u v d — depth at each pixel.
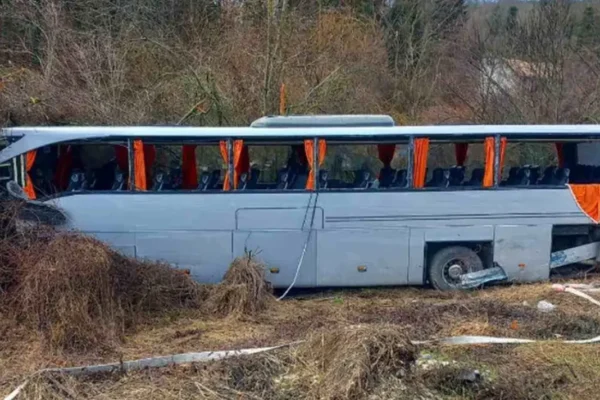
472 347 7.60
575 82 19.80
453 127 10.52
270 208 10.11
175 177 10.52
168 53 17.77
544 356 7.36
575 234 10.86
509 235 10.58
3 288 8.34
